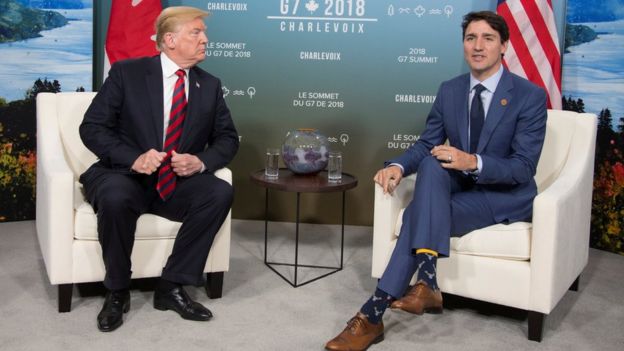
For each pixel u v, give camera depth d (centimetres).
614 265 369
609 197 391
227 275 332
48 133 319
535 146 288
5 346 248
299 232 412
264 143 426
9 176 421
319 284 324
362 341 252
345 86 417
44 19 415
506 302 270
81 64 424
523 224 273
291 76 419
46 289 307
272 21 415
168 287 282
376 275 298
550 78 386
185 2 418
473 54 291
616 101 386
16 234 395
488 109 296
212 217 279
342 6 410
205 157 296
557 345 265
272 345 257
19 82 416
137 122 295
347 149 422
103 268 280
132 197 270
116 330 265
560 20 397
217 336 263
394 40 409
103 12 427
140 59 303
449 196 265
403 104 415
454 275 279
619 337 274
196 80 305
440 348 258
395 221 297
